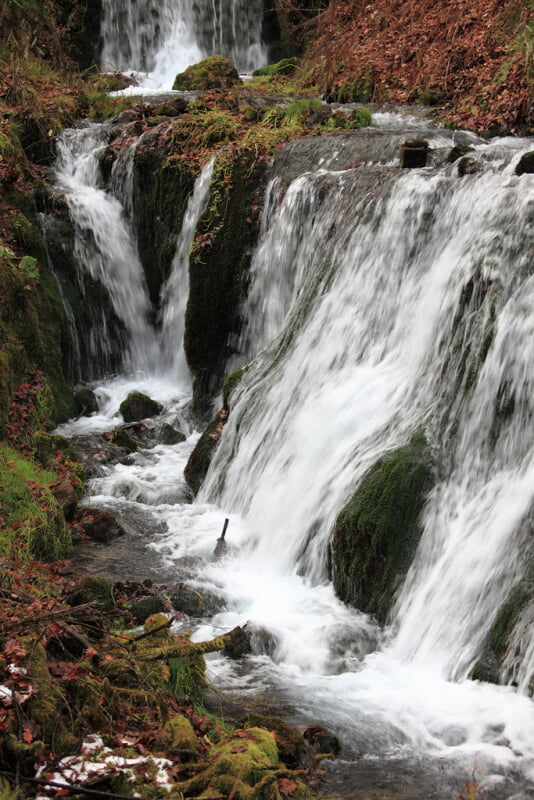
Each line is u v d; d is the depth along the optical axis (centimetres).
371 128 1340
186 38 2292
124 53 2280
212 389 1192
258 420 919
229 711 526
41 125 1438
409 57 1727
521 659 535
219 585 729
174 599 681
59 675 458
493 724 509
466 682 556
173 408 1207
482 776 466
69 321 1288
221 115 1348
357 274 927
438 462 691
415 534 667
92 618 513
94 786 378
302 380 912
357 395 817
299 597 700
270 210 1148
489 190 788
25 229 1252
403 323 838
